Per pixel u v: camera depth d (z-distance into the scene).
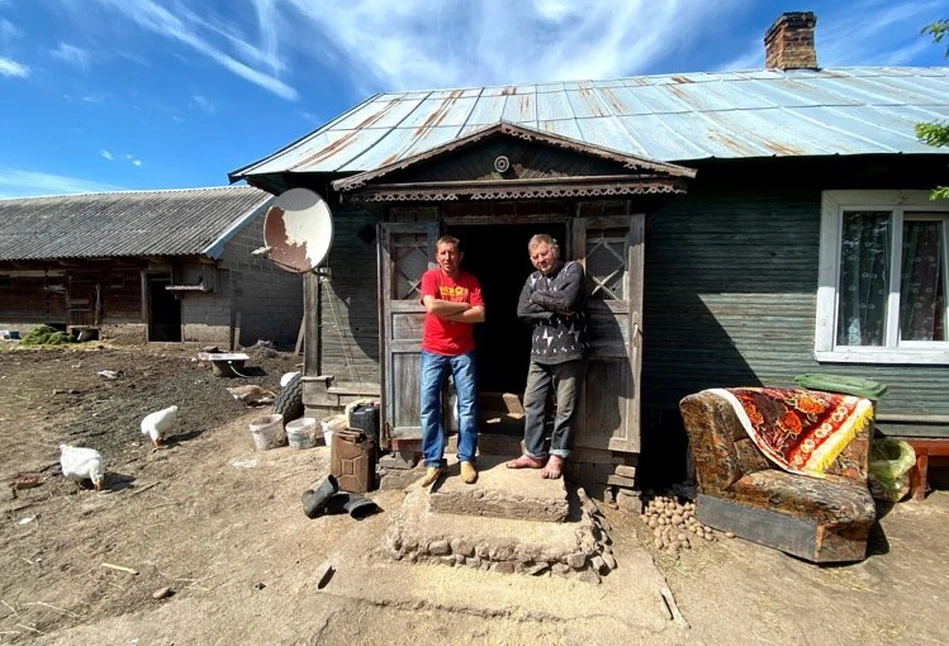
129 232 13.64
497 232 6.67
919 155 3.95
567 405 3.47
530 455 3.63
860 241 4.64
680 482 4.28
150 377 9.05
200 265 12.16
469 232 6.49
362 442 4.09
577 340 3.39
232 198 16.03
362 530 3.40
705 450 3.60
